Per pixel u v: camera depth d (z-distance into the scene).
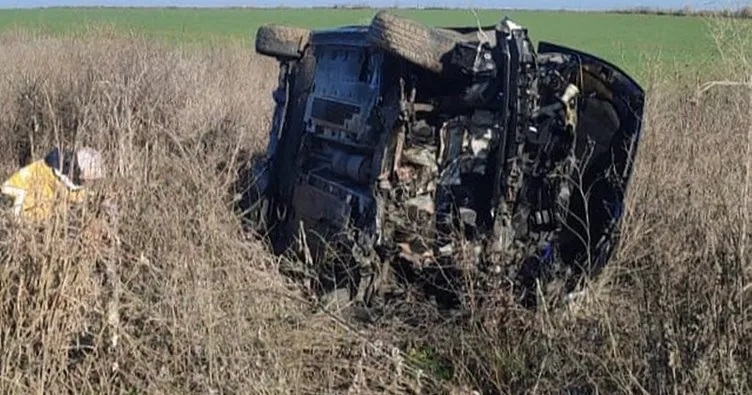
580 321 4.99
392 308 5.36
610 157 5.85
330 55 6.42
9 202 5.07
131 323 4.65
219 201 5.54
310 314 5.26
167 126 7.68
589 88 5.92
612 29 35.31
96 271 4.79
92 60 13.33
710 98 6.93
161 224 4.98
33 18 35.16
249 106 10.39
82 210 4.66
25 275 4.39
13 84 11.62
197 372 4.45
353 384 4.52
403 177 5.45
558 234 5.71
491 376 4.76
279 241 6.70
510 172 5.39
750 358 3.98
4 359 4.24
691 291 4.19
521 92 5.36
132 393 4.41
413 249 5.48
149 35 18.23
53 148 6.43
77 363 4.46
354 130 5.84
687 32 30.86
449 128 5.51
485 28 6.04
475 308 5.02
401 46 5.39
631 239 5.68
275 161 6.88
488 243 5.39
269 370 4.50
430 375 4.79
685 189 5.76
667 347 4.02
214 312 4.60
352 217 5.68
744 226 4.08
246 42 20.33
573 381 4.45
